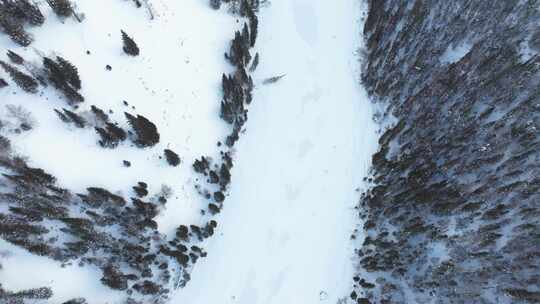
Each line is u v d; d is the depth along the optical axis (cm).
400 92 5822
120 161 4612
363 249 4878
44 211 3969
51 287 3866
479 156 5028
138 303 4153
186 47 5609
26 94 4369
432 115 5434
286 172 5403
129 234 4334
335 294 4666
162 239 4497
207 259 4681
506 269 4388
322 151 5612
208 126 5275
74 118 4394
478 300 4312
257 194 5203
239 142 5491
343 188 5347
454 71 5672
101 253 4166
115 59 5056
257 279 4694
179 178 4828
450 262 4462
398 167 5184
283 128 5738
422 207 4884
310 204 5212
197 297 4488
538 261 4356
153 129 4672
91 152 4497
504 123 5166
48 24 4812
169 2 5766
